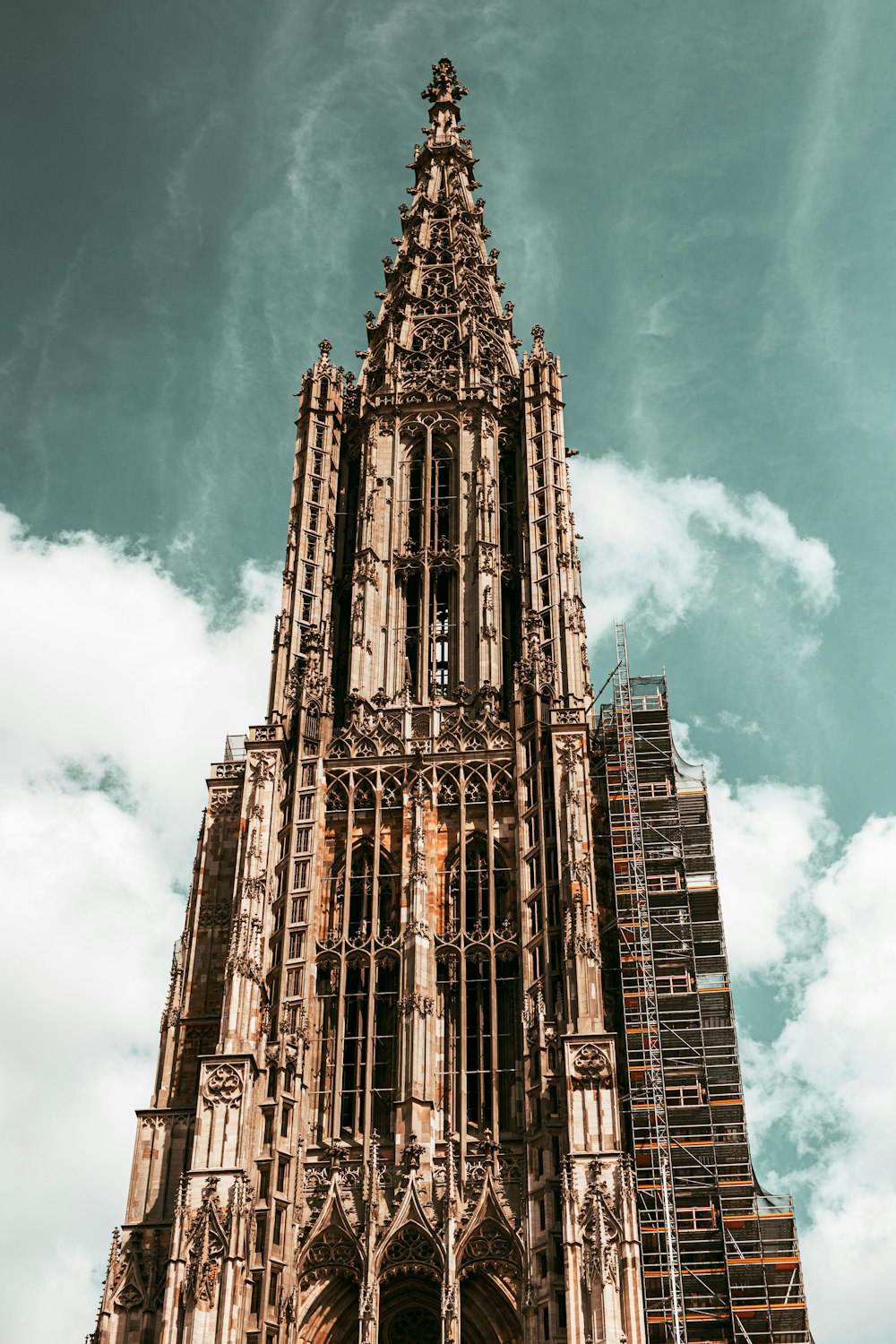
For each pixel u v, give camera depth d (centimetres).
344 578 9694
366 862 8300
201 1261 6781
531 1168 7175
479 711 8725
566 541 9444
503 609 9431
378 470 9919
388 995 7925
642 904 8506
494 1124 7406
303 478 9869
